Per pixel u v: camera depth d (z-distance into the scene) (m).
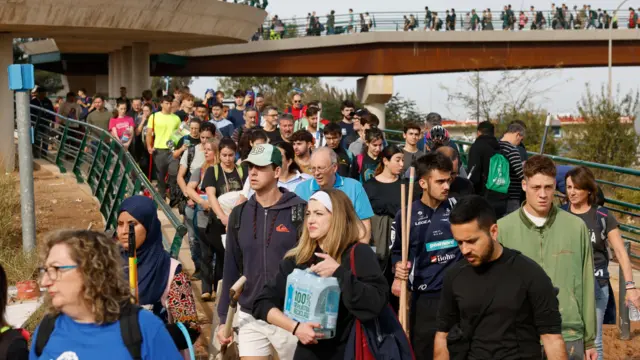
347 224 4.79
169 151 14.91
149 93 18.42
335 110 51.38
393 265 6.62
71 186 16.91
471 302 4.58
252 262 5.82
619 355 8.37
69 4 18.56
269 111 12.76
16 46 61.88
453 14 45.75
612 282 10.76
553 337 4.54
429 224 6.39
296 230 5.82
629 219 18.84
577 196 6.69
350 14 45.34
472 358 4.62
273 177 5.88
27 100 9.84
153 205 4.89
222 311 5.98
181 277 4.99
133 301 3.89
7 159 19.03
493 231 4.55
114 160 14.43
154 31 21.55
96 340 3.58
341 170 9.91
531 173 5.50
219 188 8.81
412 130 10.17
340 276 4.60
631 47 48.12
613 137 29.88
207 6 22.31
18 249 11.19
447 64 45.72
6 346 3.84
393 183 7.55
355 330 4.68
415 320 6.45
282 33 46.00
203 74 45.81
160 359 3.66
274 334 5.66
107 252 3.62
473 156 10.05
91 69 43.16
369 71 45.28
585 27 48.06
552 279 5.53
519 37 46.09
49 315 3.69
